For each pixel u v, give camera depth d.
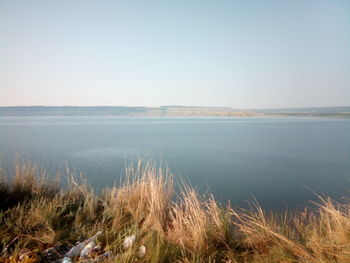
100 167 12.59
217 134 39.62
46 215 3.44
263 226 3.33
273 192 9.09
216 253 2.85
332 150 21.38
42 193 4.61
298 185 10.13
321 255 2.55
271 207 7.45
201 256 2.73
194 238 3.06
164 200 4.25
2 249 2.66
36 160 14.04
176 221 3.59
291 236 3.19
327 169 13.49
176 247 2.83
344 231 3.00
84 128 55.06
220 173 12.23
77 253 2.69
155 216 3.76
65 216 3.67
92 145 23.27
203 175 11.69
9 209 3.47
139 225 3.63
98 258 2.55
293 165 14.62
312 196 8.69
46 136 32.69
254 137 34.31
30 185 4.79
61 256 2.63
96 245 2.85
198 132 44.09
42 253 2.63
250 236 3.25
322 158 17.23
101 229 3.35
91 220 3.67
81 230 3.29
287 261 2.56
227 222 3.45
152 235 3.02
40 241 2.89
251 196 8.55
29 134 35.41
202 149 21.59
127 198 4.59
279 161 15.97
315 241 2.89
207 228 3.24
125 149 20.66
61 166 12.59
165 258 2.60
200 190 9.03
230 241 3.12
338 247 2.68
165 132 43.78
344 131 45.84
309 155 18.53
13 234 2.97
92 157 16.14
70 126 63.69
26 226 3.16
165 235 3.29
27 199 4.21
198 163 14.90
